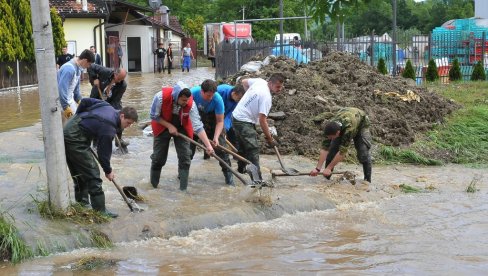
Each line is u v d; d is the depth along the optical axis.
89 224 6.66
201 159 10.55
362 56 23.48
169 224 6.86
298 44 21.56
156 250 6.32
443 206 8.16
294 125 11.75
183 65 39.72
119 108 10.69
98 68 10.47
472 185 9.25
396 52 24.44
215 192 8.33
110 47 36.06
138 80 30.08
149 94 21.91
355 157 10.91
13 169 9.20
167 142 8.33
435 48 27.66
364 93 13.19
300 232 7.03
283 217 7.57
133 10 36.47
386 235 6.95
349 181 9.06
